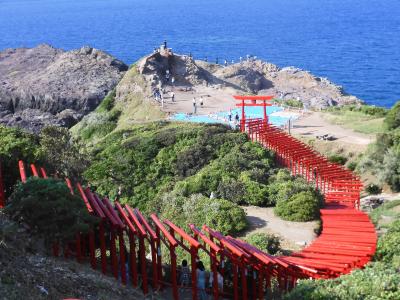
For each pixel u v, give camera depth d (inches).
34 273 708.0
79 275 765.9
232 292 898.1
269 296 831.7
